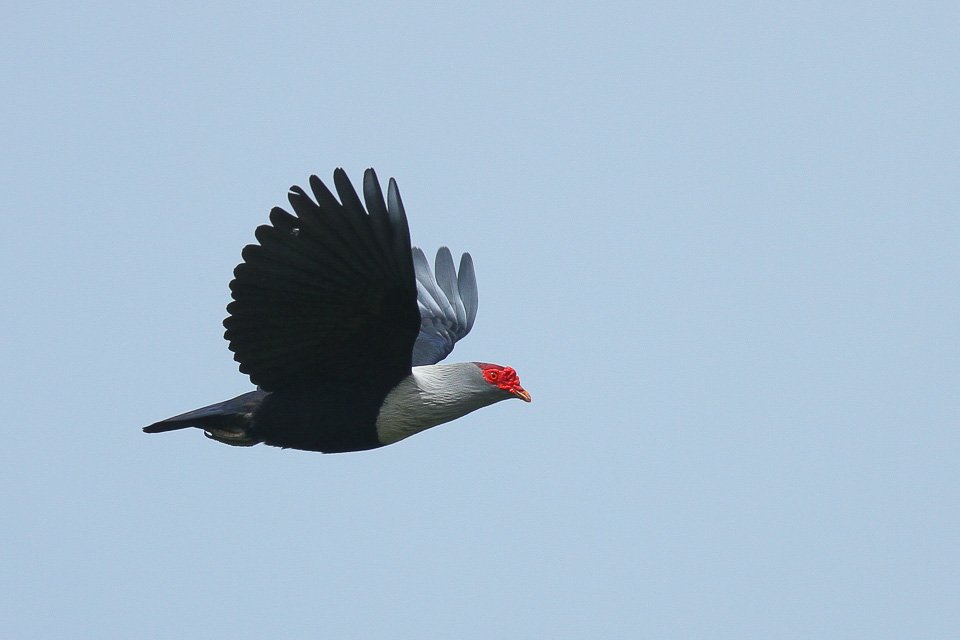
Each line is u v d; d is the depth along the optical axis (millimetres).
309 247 13500
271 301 13945
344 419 14734
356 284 13773
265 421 14734
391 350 14414
